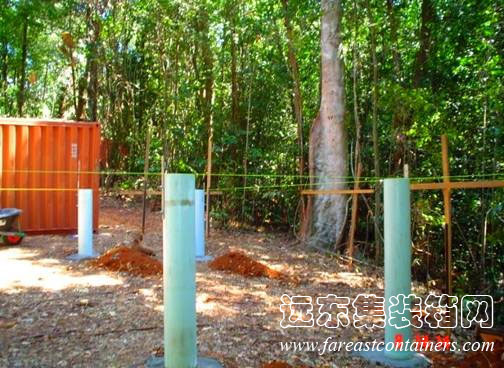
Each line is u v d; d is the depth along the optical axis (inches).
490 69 335.0
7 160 375.6
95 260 289.6
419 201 369.7
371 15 397.1
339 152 401.1
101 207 586.2
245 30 522.3
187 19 553.6
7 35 778.2
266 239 435.8
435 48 416.5
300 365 158.1
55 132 393.7
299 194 469.1
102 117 741.9
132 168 689.6
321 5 408.8
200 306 215.6
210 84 578.6
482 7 374.3
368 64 450.3
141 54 700.0
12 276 255.1
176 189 140.9
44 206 388.8
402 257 163.5
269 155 533.3
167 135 584.1
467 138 378.0
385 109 407.5
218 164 531.2
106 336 174.2
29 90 903.1
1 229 337.1
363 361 165.5
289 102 560.4
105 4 698.8
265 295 242.4
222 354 161.2
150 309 206.4
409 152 394.6
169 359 142.3
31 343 165.8
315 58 526.9
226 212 506.3
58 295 223.3
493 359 170.2
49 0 474.6
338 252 381.7
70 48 754.8
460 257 383.9
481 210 343.6
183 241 141.3
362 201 415.8
